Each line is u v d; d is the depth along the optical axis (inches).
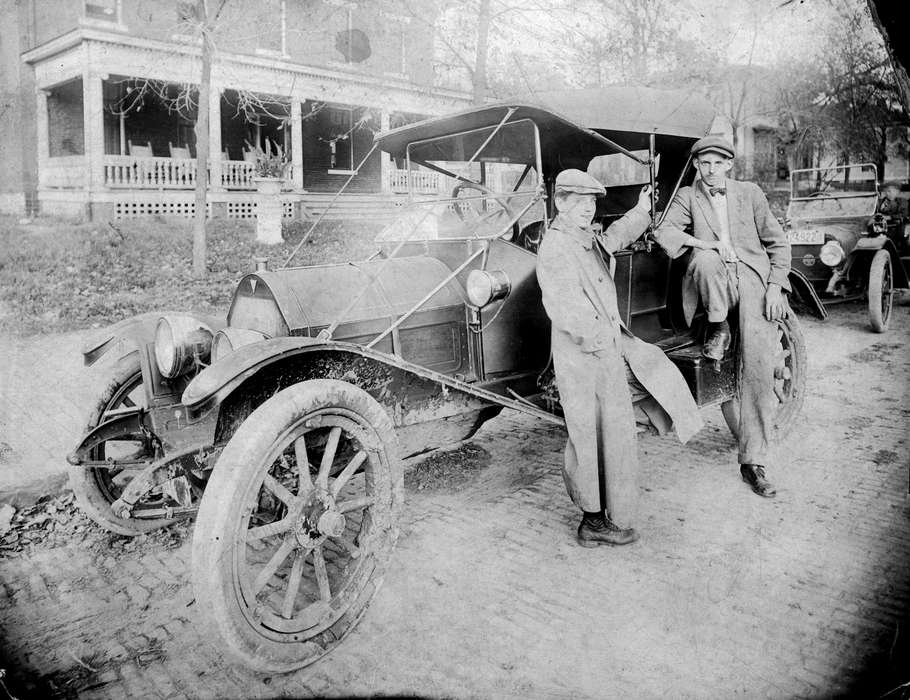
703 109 128.6
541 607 90.5
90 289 143.5
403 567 102.0
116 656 84.5
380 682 78.0
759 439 125.1
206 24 176.4
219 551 74.4
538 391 126.6
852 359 179.9
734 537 105.7
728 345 129.7
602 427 106.3
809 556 98.6
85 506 112.3
